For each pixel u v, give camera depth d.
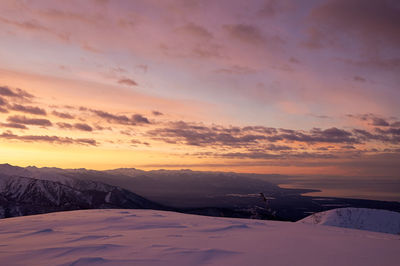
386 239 10.42
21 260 6.98
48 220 16.17
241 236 10.77
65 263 6.63
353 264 6.63
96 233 11.52
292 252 7.86
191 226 13.84
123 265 6.46
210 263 6.68
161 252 7.75
